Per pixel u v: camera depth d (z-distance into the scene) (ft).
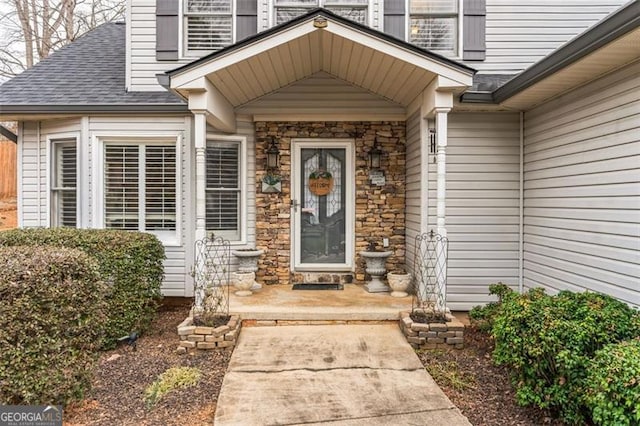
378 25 19.52
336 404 10.21
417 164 18.47
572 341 9.04
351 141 20.71
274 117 20.18
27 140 20.07
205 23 20.02
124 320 14.25
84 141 19.03
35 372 9.07
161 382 11.34
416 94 17.93
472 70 14.38
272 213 20.72
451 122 18.48
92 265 10.48
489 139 18.49
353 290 19.15
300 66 18.25
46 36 48.14
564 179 14.99
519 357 9.78
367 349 13.53
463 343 14.07
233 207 20.53
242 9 19.77
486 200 18.52
